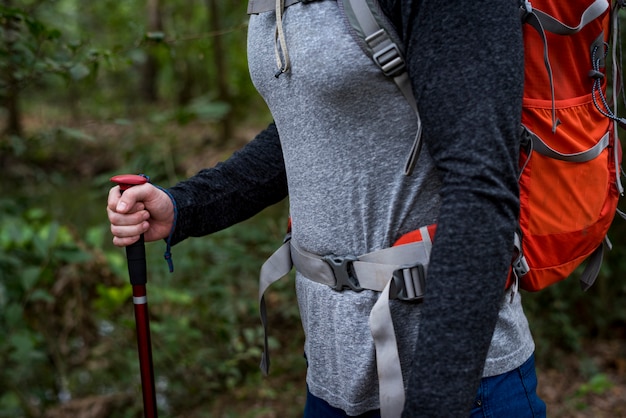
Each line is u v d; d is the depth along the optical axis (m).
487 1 0.90
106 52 2.26
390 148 1.03
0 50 2.15
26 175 7.16
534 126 1.05
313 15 1.02
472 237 0.87
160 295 3.24
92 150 8.40
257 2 1.11
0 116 7.59
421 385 0.89
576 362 3.37
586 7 1.06
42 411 3.08
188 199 1.29
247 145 1.39
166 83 12.21
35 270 2.87
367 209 1.07
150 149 3.82
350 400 1.12
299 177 1.13
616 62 1.24
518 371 1.12
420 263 1.05
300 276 1.21
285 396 3.15
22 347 2.77
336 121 1.04
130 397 3.15
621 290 3.62
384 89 1.00
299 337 3.42
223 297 3.45
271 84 1.12
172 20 9.94
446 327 0.88
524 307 3.31
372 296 1.08
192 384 3.23
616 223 3.42
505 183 0.90
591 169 1.12
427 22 0.91
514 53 0.90
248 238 3.45
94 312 3.57
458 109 0.88
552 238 1.10
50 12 3.24
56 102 10.33
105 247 4.59
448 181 0.90
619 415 2.94
